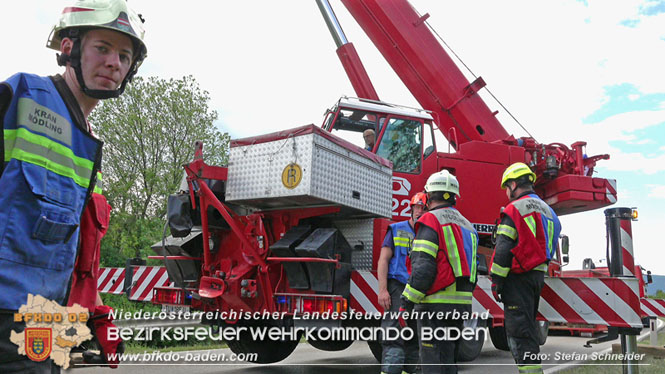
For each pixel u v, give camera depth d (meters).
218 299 5.55
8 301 1.48
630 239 5.10
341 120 7.00
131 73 1.96
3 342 1.49
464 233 3.96
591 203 7.93
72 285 1.99
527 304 4.32
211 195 5.17
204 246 5.41
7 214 1.50
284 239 5.13
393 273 4.55
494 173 7.62
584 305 5.13
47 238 1.59
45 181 1.59
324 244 4.93
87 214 2.03
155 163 15.08
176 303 6.04
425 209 4.83
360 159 5.36
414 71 8.88
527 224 4.30
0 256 1.47
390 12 8.86
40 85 1.64
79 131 1.78
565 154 8.05
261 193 4.95
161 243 6.16
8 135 1.53
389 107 7.14
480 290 5.80
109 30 1.78
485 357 8.23
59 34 1.82
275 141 4.97
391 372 4.34
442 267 3.81
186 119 15.34
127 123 14.78
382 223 5.59
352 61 9.05
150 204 14.76
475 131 8.64
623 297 4.95
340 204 5.01
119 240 13.84
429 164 7.20
